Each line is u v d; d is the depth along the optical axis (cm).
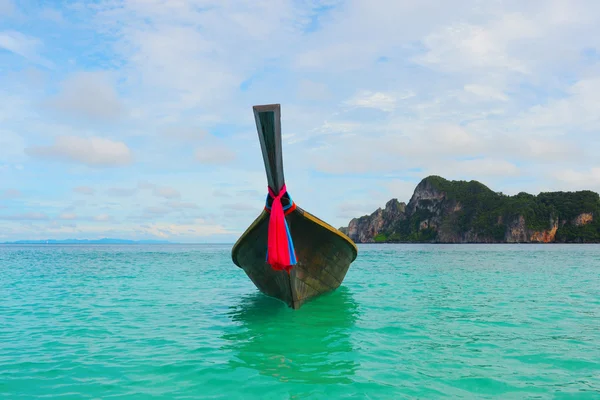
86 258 4044
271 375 495
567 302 1040
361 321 803
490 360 553
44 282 1616
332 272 991
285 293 904
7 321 836
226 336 694
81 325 793
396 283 1498
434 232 18288
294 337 682
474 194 18350
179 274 2000
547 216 14838
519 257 3822
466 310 920
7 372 512
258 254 909
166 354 588
